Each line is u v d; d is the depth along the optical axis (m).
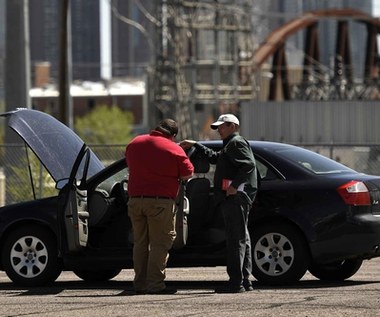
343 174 38.16
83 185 38.56
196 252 37.47
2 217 39.38
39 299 34.38
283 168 37.75
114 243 38.44
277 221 37.38
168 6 186.75
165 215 34.75
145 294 35.25
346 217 36.81
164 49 188.38
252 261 37.53
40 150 38.41
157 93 189.38
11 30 78.19
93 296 35.03
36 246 39.22
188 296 34.22
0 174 91.31
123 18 176.75
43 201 39.50
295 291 35.47
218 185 35.25
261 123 159.12
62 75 80.56
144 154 34.75
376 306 30.95
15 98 78.06
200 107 196.12
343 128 157.50
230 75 197.75
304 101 158.50
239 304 31.73
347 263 39.81
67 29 80.75
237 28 198.00
